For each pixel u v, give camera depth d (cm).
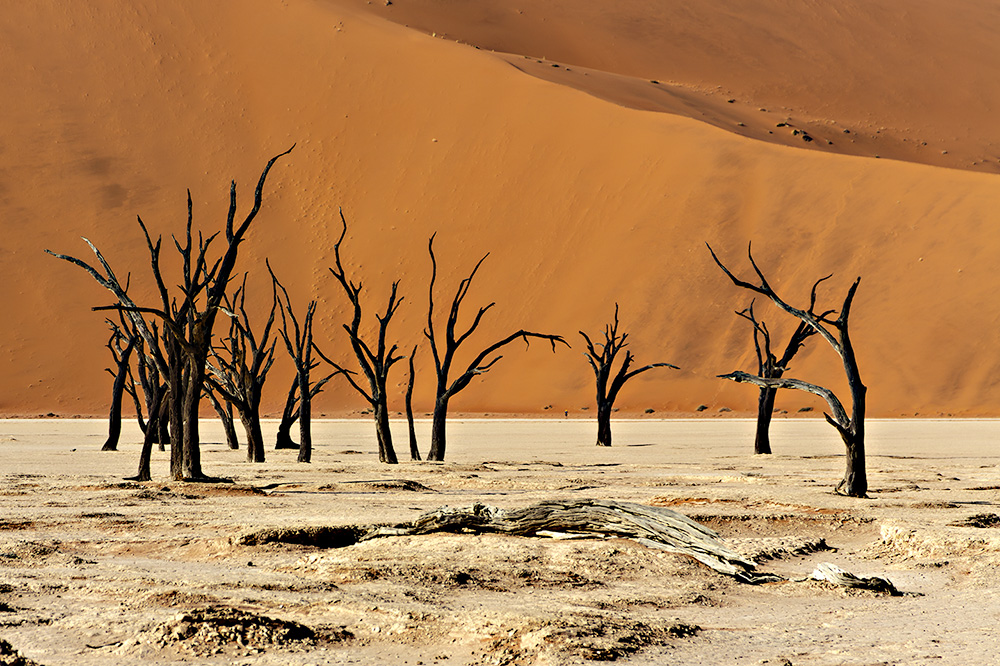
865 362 10419
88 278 13012
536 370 11394
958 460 4453
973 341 10319
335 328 12562
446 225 13512
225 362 4522
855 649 1141
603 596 1439
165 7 16712
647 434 7200
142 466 3216
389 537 1888
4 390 11738
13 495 2755
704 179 12738
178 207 13988
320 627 1219
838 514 2312
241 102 15600
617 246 12325
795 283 11250
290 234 13762
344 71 16012
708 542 1719
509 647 1122
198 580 1519
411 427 4331
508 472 3612
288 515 2258
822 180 12344
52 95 15238
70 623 1259
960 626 1280
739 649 1140
